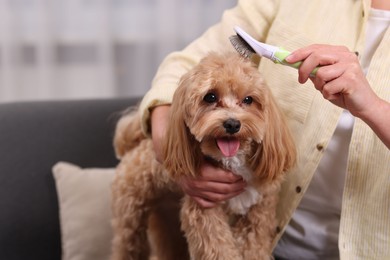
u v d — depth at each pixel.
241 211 1.06
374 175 0.96
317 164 1.02
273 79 1.09
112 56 2.07
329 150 1.03
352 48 1.02
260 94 0.96
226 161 0.99
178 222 1.32
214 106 0.96
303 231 1.10
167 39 2.08
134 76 2.12
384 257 0.96
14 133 1.58
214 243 1.02
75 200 1.56
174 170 0.99
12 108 1.62
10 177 1.55
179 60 1.20
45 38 2.00
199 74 0.95
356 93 0.83
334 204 1.06
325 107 1.02
